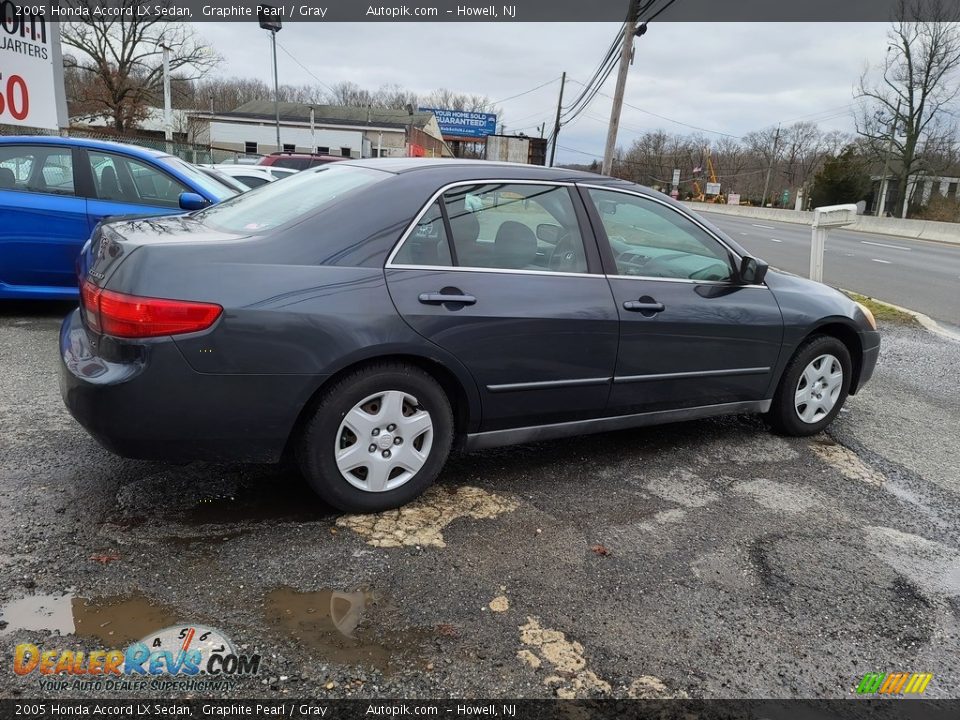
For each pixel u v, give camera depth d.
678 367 3.69
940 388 5.91
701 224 3.90
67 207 5.59
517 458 3.82
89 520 2.82
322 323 2.69
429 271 2.97
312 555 2.70
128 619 2.27
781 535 3.16
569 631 2.38
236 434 2.68
